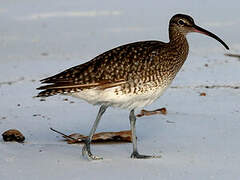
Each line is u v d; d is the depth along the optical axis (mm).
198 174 10039
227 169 10305
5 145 11672
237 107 15023
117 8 33875
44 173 10094
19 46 25094
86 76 10812
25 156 11031
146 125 13547
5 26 29875
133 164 10664
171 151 11523
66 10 33781
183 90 17016
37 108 15352
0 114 14766
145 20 30297
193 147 11758
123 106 11188
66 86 10773
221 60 20969
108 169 10344
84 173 10102
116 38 26406
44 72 19828
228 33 26547
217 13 31328
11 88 17625
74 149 11695
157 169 10344
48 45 25219
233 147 11695
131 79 10906
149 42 11602
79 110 15141
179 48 11906
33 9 34250
